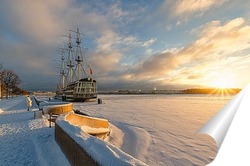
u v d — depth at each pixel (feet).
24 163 18.92
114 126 47.80
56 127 24.95
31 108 86.07
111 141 33.12
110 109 95.14
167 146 30.12
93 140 14.26
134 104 131.75
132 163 9.80
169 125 48.34
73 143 15.85
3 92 260.42
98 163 10.42
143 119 59.41
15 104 117.80
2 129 36.86
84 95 160.15
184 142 32.14
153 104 129.59
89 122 35.76
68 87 173.58
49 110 49.37
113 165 9.80
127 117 64.44
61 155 19.19
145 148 29.50
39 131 33.94
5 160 19.79
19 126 39.63
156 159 24.82
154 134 38.60
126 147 30.40
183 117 62.54
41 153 21.35
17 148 24.11
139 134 38.75
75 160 15.02
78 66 205.16
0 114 65.31
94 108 101.76
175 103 136.77
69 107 56.34
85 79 160.15
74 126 20.42
